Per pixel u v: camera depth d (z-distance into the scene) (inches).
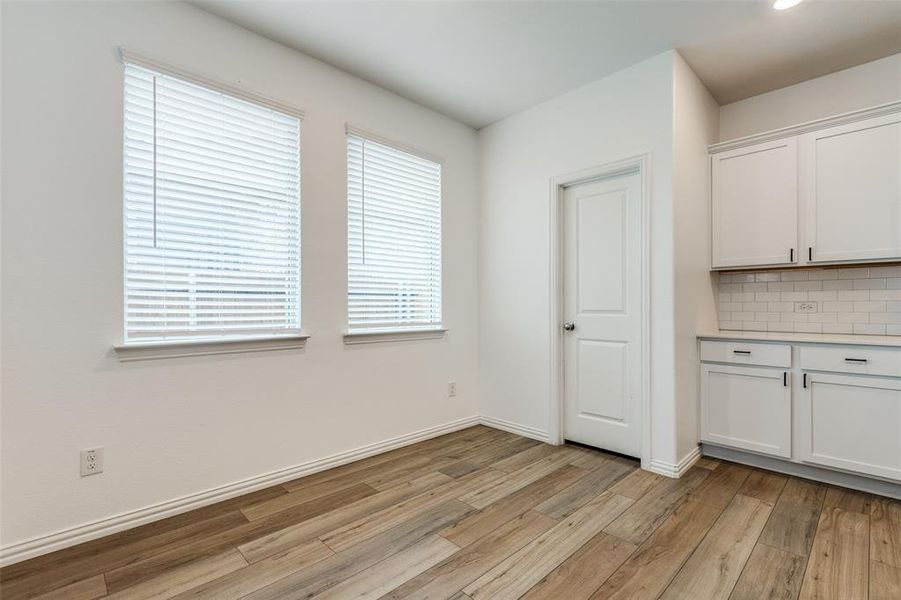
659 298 101.8
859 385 89.4
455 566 65.9
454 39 96.5
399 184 124.3
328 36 95.2
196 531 76.1
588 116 116.3
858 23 90.0
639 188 109.5
